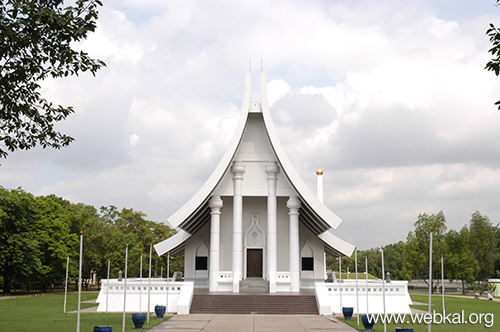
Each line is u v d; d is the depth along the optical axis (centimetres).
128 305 2544
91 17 1246
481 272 6150
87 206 6962
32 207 4281
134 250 5622
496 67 1110
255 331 1731
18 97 1330
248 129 3117
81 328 1798
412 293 5694
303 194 2789
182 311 2383
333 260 10119
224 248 3222
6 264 4184
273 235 2930
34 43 1224
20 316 2280
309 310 2455
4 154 1371
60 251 4588
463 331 1816
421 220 5722
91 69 1344
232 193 2973
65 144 1471
